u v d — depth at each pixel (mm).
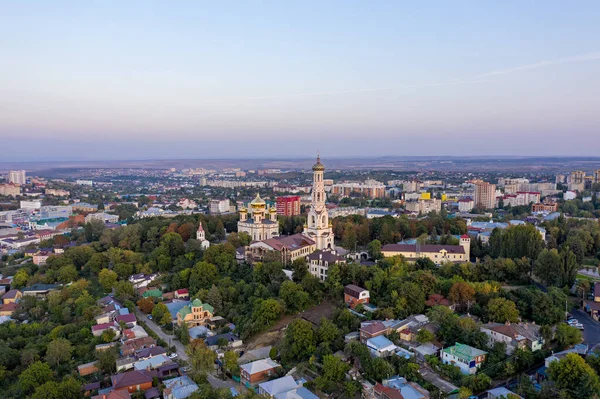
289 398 171000
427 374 181375
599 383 156875
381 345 196500
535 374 178625
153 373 199375
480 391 169250
